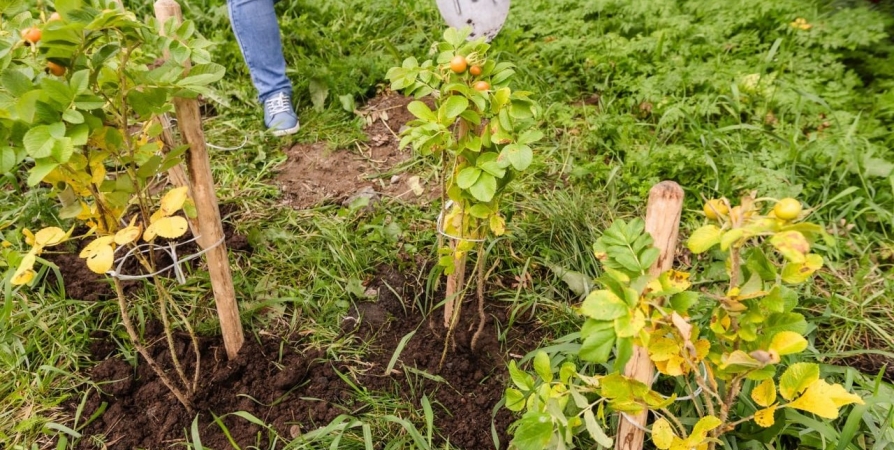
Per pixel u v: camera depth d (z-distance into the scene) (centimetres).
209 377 214
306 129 351
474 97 164
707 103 329
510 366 169
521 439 149
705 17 411
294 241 272
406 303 250
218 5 438
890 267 264
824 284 256
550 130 340
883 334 228
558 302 243
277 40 334
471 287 251
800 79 350
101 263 150
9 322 226
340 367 222
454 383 218
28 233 163
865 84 369
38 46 134
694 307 220
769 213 123
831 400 131
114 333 230
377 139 350
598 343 124
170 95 157
